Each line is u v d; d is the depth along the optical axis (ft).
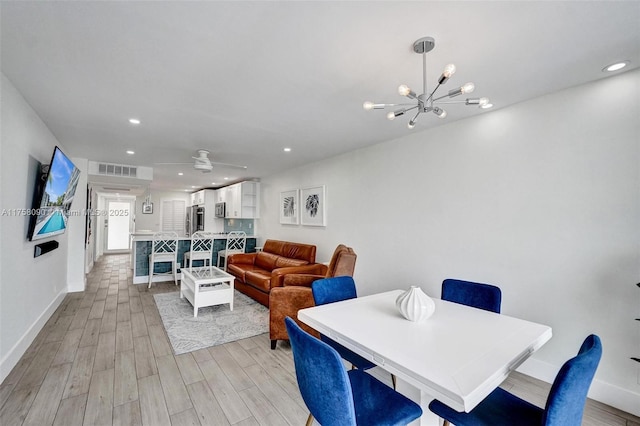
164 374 7.45
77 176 11.75
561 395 3.07
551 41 5.34
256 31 5.10
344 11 4.57
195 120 9.64
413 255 10.94
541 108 7.68
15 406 6.01
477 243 9.00
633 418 6.09
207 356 8.50
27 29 5.02
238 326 10.86
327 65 6.24
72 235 15.33
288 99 8.01
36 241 9.30
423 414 4.61
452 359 3.81
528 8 4.48
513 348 4.17
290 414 6.04
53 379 7.05
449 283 7.14
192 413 5.99
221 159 15.78
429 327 4.98
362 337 4.54
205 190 27.91
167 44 5.49
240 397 6.57
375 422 3.78
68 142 12.25
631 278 6.32
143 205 31.78
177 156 14.98
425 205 10.56
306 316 5.63
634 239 6.29
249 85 7.16
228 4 4.42
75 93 7.57
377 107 5.98
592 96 6.88
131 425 5.59
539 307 7.64
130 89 7.36
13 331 7.50
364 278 12.99
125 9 4.54
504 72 6.48
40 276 9.91
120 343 9.18
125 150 13.69
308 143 12.51
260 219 22.31
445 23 4.85
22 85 7.14
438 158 10.16
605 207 6.66
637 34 5.12
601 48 5.55
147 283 17.62
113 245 32.73
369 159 12.91
